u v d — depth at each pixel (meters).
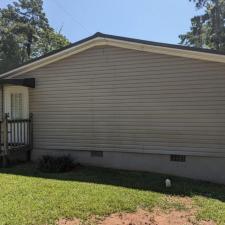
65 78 13.04
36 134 13.55
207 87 11.01
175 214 7.80
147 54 11.77
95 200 8.30
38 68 13.44
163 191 9.52
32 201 8.13
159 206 8.25
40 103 13.45
